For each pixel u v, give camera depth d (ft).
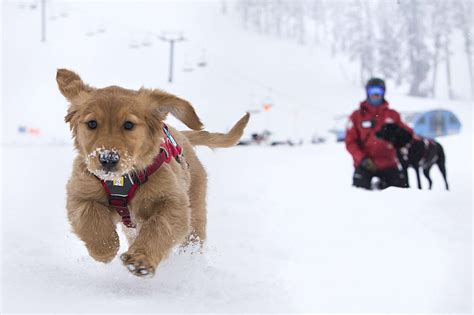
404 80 198.90
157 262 14.26
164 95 15.43
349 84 221.05
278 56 251.19
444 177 44.14
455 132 115.85
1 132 140.97
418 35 189.47
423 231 21.95
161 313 11.69
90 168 13.98
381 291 15.05
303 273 16.90
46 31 251.80
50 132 144.97
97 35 253.24
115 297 12.78
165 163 15.60
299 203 29.94
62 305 11.87
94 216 15.11
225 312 12.39
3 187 38.14
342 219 24.82
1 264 16.08
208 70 222.89
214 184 38.60
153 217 14.82
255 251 19.83
